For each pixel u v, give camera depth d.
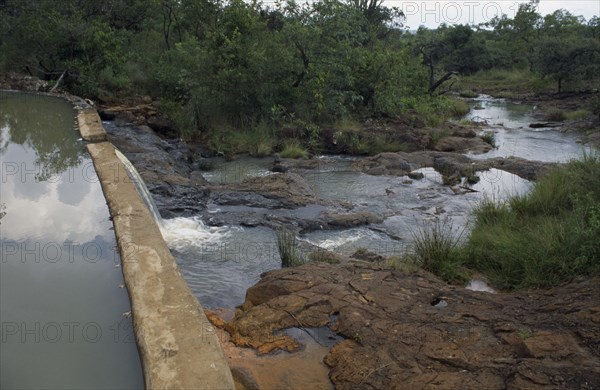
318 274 5.32
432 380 3.45
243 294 5.62
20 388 3.23
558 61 27.16
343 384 3.59
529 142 15.76
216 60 14.73
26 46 15.84
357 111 16.70
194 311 3.88
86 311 4.07
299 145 13.84
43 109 12.48
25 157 8.48
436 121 17.33
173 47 20.73
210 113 14.89
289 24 15.34
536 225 7.06
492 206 8.14
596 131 16.91
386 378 3.55
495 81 35.28
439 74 29.83
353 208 8.97
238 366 3.80
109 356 3.55
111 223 5.84
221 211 8.30
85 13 18.83
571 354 3.63
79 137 9.84
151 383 3.08
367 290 4.94
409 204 9.39
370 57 16.78
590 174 8.48
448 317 4.38
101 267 4.79
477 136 16.20
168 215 7.89
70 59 16.20
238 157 13.29
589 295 4.61
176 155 12.03
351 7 17.00
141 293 4.13
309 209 8.70
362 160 12.40
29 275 4.63
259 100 14.89
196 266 6.29
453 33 38.00
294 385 3.64
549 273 5.52
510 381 3.36
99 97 15.47
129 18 21.25
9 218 5.91
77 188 6.98
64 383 3.29
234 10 14.91
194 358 3.31
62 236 5.48
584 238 5.64
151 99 16.55
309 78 15.46
